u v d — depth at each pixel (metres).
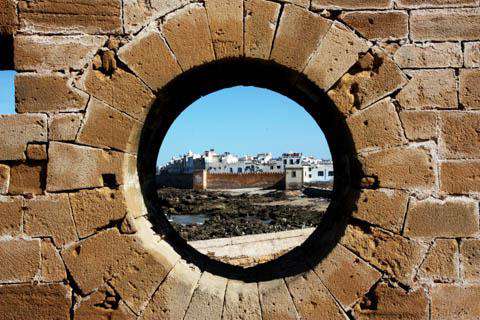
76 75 1.43
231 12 1.44
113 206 1.42
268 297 1.42
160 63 1.44
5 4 1.43
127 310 1.40
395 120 1.44
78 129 1.42
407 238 1.42
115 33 1.44
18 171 1.43
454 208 1.42
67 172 1.42
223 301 1.41
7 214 1.41
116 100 1.43
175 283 1.41
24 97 1.42
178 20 1.44
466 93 1.44
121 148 1.43
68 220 1.42
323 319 1.41
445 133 1.44
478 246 1.41
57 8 1.43
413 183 1.43
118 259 1.41
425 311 1.40
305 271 1.44
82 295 1.41
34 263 1.41
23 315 1.40
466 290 1.40
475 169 1.43
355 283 1.42
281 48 1.44
